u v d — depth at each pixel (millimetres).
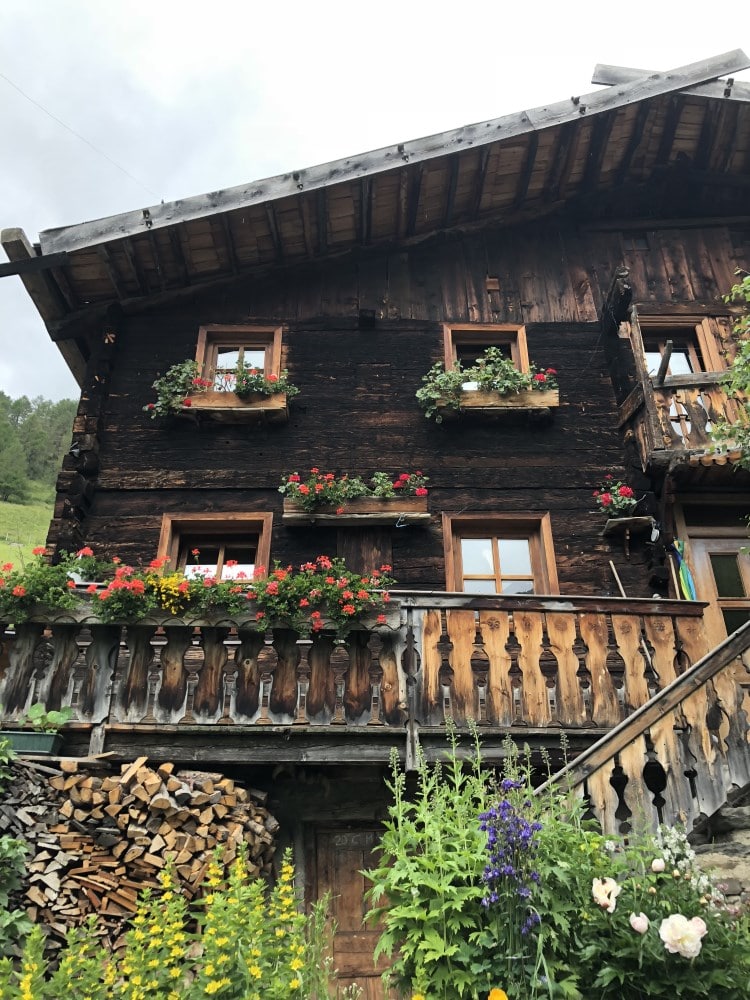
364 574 8414
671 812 5121
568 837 4012
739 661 5488
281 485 8742
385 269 10211
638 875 4020
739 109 9938
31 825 5441
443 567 8547
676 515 9125
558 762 6340
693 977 3543
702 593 8836
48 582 6371
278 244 9617
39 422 48125
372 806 7020
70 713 6102
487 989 3582
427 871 3916
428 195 9867
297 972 3742
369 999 6531
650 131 10305
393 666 6508
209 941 3881
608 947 3645
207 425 9156
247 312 9844
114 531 8609
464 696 6473
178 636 6504
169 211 8688
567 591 8492
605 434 9352
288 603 6492
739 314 10109
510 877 3717
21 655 6352
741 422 8016
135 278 9367
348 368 9570
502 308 10062
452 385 9164
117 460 8945
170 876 4699
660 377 8641
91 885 5363
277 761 6219
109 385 9328
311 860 6965
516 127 9250
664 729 5324
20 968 4832
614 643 6746
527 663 6652
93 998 3775
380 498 8609
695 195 10961
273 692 6371
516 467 9109
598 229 10664
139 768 5738
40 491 42250
